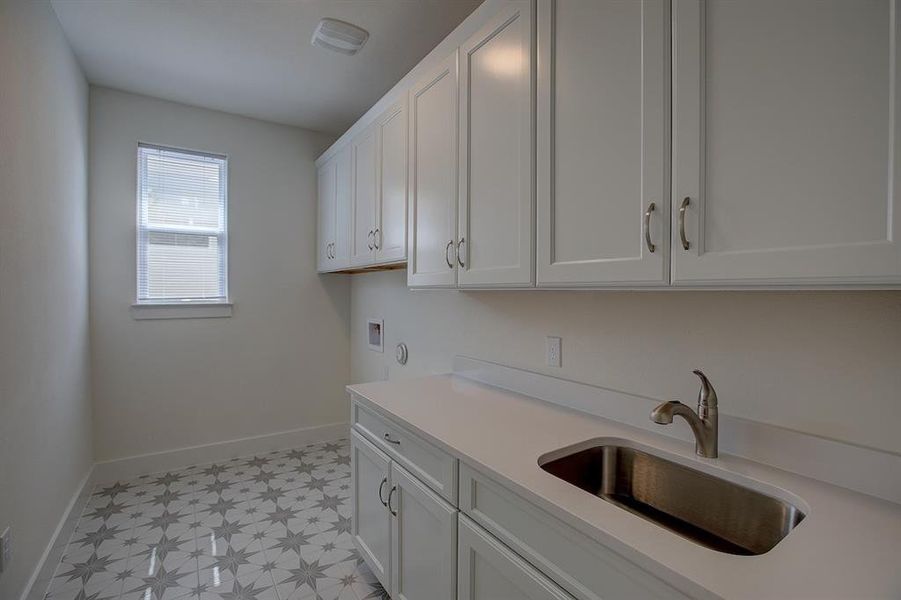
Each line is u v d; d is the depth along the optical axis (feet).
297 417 11.35
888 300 3.10
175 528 7.35
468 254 5.28
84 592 5.79
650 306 4.60
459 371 7.24
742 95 2.87
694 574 2.28
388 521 5.29
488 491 3.69
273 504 8.20
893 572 2.29
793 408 3.56
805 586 2.19
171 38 7.21
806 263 2.59
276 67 8.14
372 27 6.90
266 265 10.88
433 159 5.99
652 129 3.33
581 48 3.92
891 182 2.30
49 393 6.10
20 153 5.08
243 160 10.52
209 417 10.25
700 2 3.06
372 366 10.85
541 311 5.85
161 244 9.70
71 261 7.38
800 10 2.62
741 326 3.89
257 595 5.77
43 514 5.81
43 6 5.96
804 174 2.61
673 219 3.21
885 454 3.04
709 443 3.71
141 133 9.36
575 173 3.97
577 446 4.10
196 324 10.07
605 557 2.72
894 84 2.29
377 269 9.80
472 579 3.88
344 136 9.27
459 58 5.42
